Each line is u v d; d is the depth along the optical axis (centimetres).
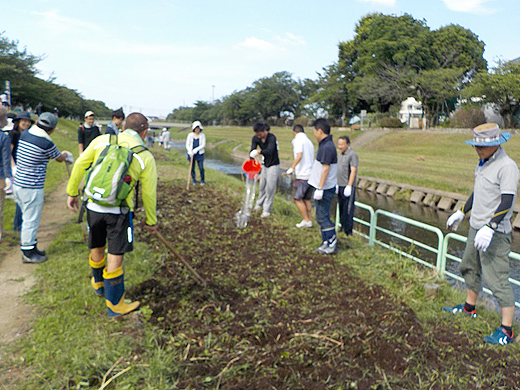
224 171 2486
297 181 707
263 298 438
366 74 4712
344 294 456
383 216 1343
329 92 5591
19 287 409
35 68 4647
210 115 11888
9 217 639
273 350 335
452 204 1521
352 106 5838
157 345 324
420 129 3909
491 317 422
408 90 4231
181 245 591
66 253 504
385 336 362
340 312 410
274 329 369
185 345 337
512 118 3294
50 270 450
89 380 279
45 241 552
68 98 6612
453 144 3123
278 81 8656
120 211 351
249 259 556
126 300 396
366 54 4766
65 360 296
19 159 447
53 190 909
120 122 692
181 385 287
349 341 353
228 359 320
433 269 547
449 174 1973
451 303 449
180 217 749
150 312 378
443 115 4578
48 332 332
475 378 315
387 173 2056
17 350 307
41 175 458
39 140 446
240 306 415
